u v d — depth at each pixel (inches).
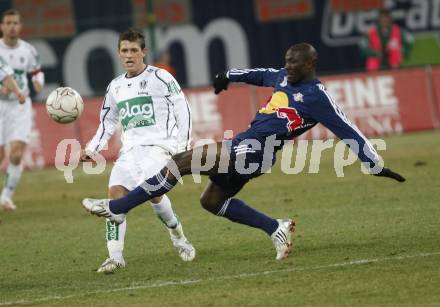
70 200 2065.7
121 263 1268.5
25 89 1964.8
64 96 1311.5
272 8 3681.1
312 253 1290.6
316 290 1069.8
